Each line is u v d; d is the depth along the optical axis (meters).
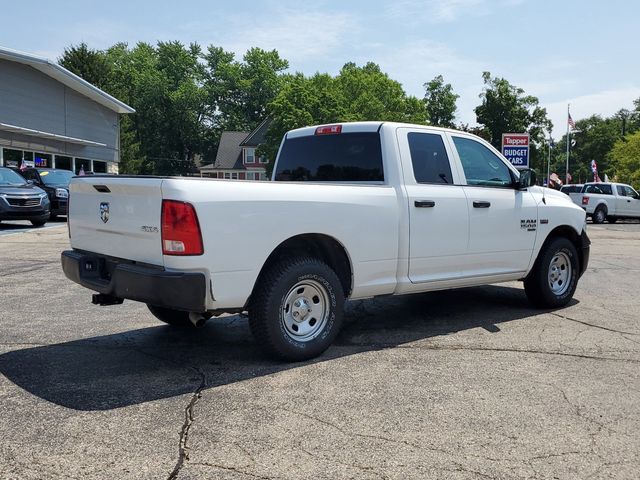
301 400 3.95
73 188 5.12
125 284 4.33
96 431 3.44
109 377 4.41
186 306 4.11
